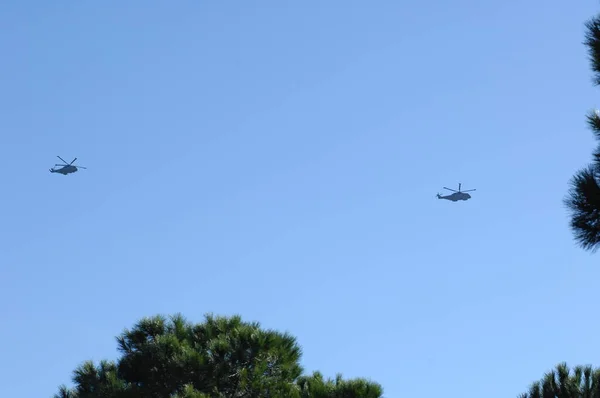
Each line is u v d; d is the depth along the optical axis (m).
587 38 38.16
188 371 72.56
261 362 71.50
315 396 64.75
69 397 76.31
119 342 79.50
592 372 52.94
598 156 37.12
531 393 53.34
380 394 63.22
